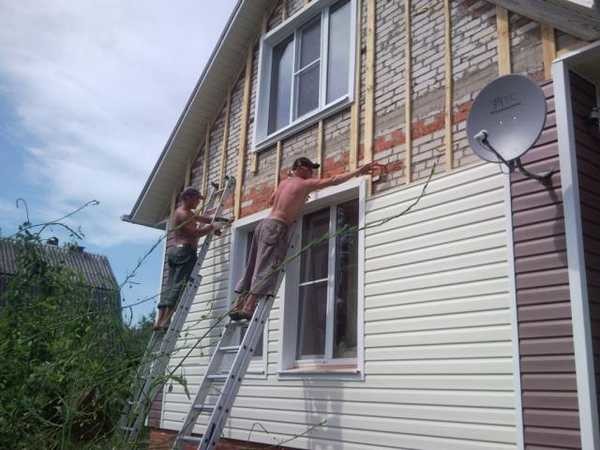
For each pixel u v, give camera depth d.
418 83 5.67
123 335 4.27
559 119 4.36
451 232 4.98
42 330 4.10
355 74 6.42
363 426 5.26
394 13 6.18
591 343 3.89
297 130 7.05
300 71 7.57
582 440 3.73
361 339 5.47
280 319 6.49
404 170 5.57
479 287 4.65
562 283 4.09
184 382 4.25
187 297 7.07
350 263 6.08
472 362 4.56
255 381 6.59
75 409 3.74
